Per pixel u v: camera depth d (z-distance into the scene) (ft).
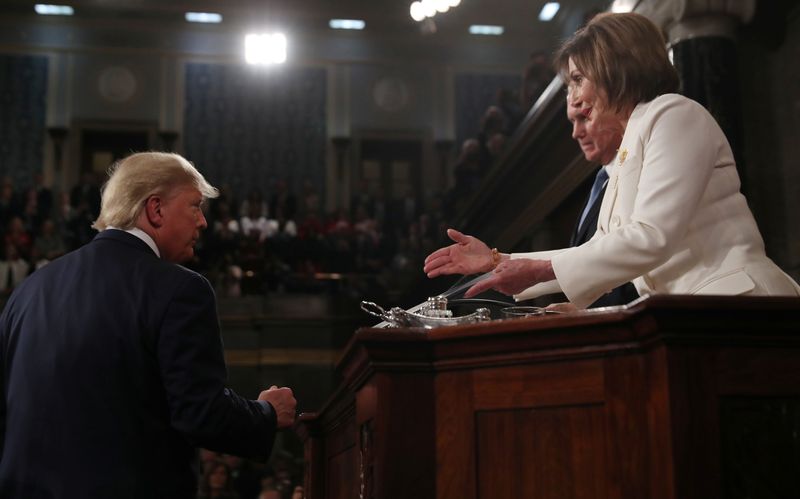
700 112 5.41
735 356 4.00
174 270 5.77
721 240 5.29
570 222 20.16
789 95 14.15
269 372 35.63
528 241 22.22
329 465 8.26
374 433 4.72
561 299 12.29
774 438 3.95
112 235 6.02
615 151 6.31
